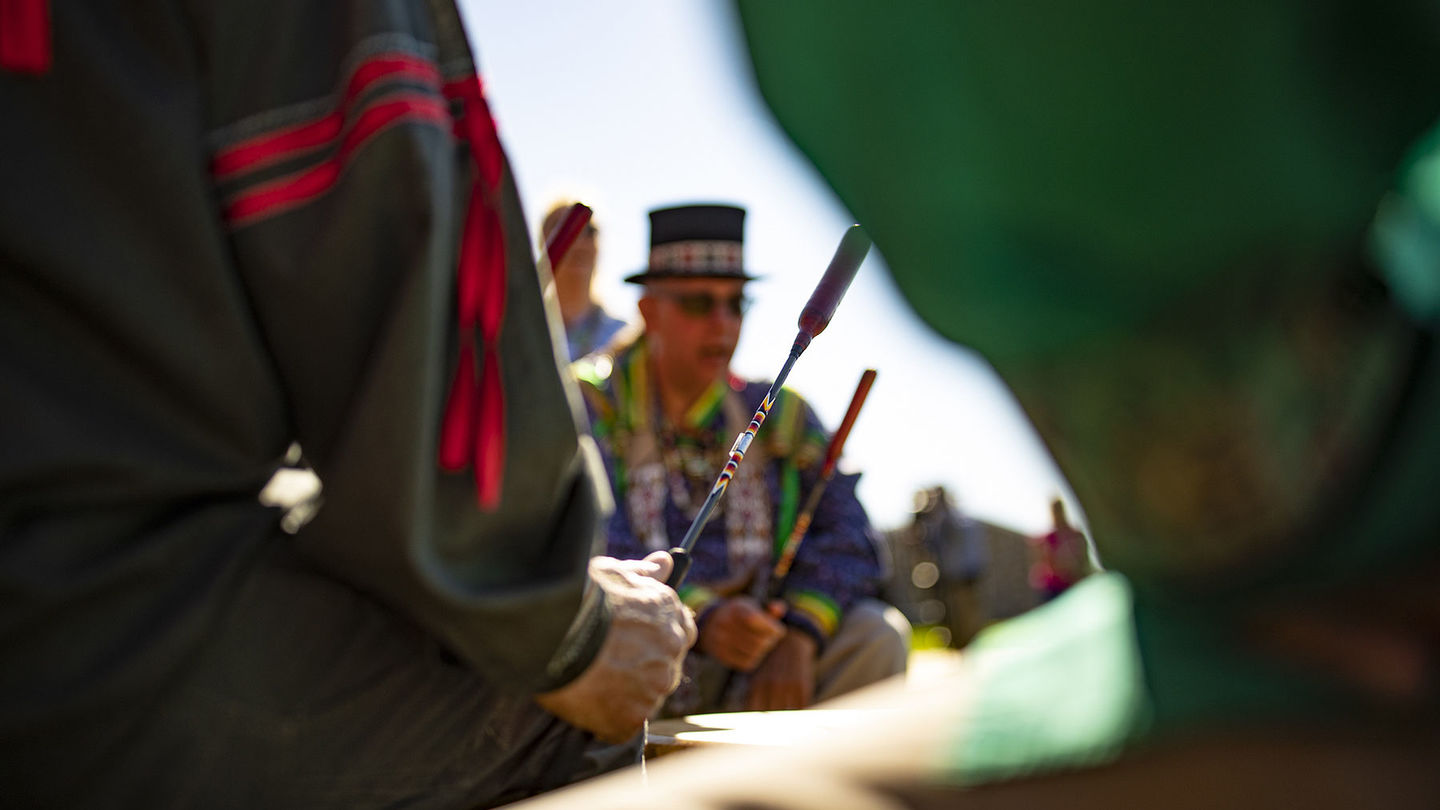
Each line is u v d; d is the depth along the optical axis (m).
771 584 3.19
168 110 1.19
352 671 1.32
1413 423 0.39
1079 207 0.36
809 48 0.39
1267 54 0.35
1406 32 0.36
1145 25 0.34
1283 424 0.38
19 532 1.14
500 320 1.30
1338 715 0.38
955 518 12.76
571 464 1.36
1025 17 0.35
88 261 1.16
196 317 1.21
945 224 0.38
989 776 0.42
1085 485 0.42
